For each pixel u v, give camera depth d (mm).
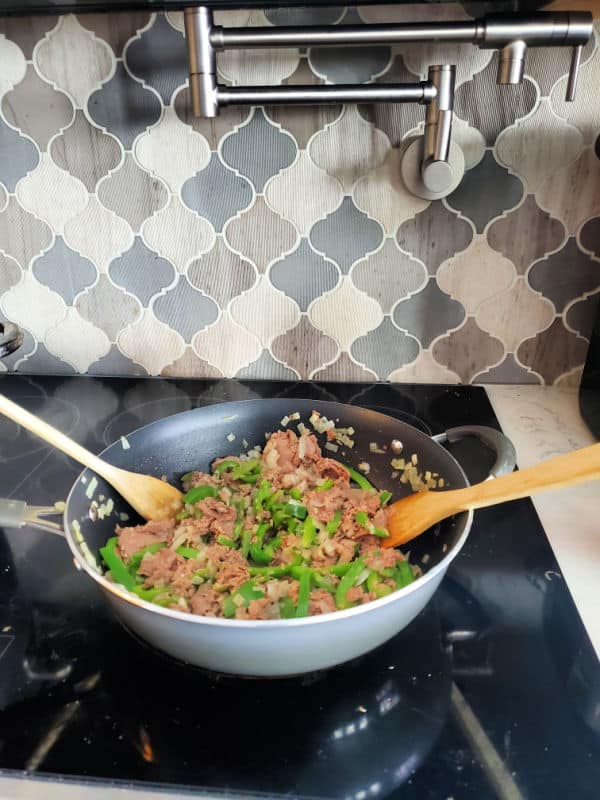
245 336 962
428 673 520
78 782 438
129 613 478
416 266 890
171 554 605
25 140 845
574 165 807
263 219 872
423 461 704
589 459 510
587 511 706
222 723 480
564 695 497
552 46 659
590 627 561
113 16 760
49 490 760
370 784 432
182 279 924
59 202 883
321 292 918
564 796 420
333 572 608
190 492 707
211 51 675
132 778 438
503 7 679
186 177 851
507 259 876
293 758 452
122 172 855
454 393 952
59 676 523
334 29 650
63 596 608
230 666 481
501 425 869
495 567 633
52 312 971
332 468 736
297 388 971
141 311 956
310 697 501
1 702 500
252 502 716
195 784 434
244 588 565
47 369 1022
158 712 490
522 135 794
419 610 517
